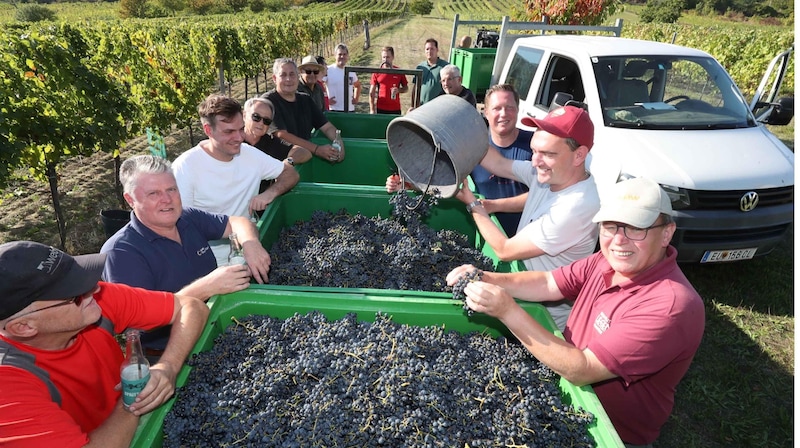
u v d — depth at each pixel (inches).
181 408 66.4
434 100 100.9
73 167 315.0
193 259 104.3
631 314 71.1
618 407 79.4
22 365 57.4
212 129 126.0
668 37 804.6
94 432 58.1
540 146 95.6
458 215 135.6
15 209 255.0
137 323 80.1
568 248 97.7
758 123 198.5
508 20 291.4
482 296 74.3
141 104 279.6
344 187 137.5
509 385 73.2
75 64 221.8
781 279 201.3
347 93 234.2
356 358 73.7
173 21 1011.3
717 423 136.4
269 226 121.3
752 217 165.5
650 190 70.2
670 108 196.2
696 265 206.7
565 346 71.4
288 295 87.4
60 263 59.4
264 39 580.4
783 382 150.5
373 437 63.8
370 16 1784.0
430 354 77.7
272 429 64.1
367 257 112.7
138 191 93.2
